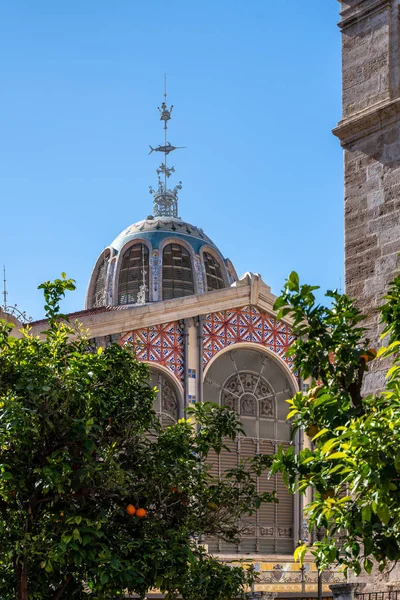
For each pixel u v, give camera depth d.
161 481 17.92
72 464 16.28
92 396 16.48
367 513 11.84
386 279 18.50
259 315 43.31
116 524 17.39
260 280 43.09
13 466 15.99
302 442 43.06
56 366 16.52
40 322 41.72
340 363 14.23
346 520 12.47
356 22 20.09
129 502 17.80
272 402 43.19
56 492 16.20
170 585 17.19
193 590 17.73
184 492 18.36
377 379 18.17
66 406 15.91
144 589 16.92
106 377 17.61
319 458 13.18
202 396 41.03
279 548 42.25
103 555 15.75
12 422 14.89
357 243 19.17
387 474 11.38
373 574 17.81
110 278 57.72
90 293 60.72
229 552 41.09
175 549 16.78
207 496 18.98
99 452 16.97
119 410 17.80
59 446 16.22
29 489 16.22
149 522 17.59
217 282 59.28
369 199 19.14
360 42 19.97
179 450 18.84
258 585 40.59
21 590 16.06
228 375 42.47
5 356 16.31
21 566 16.42
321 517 12.98
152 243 57.88
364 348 14.66
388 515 11.41
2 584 17.16
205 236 60.44
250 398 42.75
